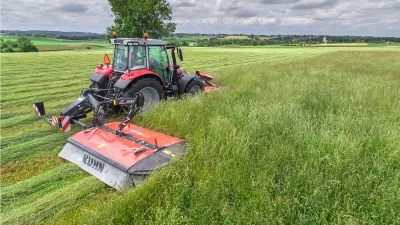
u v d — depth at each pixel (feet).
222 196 11.50
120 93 23.70
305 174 11.97
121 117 24.41
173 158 13.65
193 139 16.39
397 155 13.48
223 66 68.13
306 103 23.84
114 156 13.98
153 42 25.39
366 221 9.72
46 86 41.34
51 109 28.94
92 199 12.78
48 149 18.66
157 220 9.97
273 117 18.63
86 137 16.24
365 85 31.01
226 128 16.49
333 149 14.17
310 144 14.71
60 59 83.25
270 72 44.06
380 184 11.80
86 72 56.39
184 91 27.91
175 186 11.66
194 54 114.52
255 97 26.05
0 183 14.67
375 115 20.24
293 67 54.80
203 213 10.37
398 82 35.35
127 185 12.81
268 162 13.29
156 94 24.89
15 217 11.71
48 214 11.89
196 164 13.46
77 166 15.97
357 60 76.95
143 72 24.04
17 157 17.49
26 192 13.64
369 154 14.38
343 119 18.45
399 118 20.01
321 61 72.95
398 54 109.29
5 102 31.78
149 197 11.30
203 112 20.93
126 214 10.60
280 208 10.53
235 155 13.76
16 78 47.73
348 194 10.83
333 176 12.02
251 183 11.90
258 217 10.14
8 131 22.47
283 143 15.40
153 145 14.66
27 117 25.73
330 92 27.27
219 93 27.04
